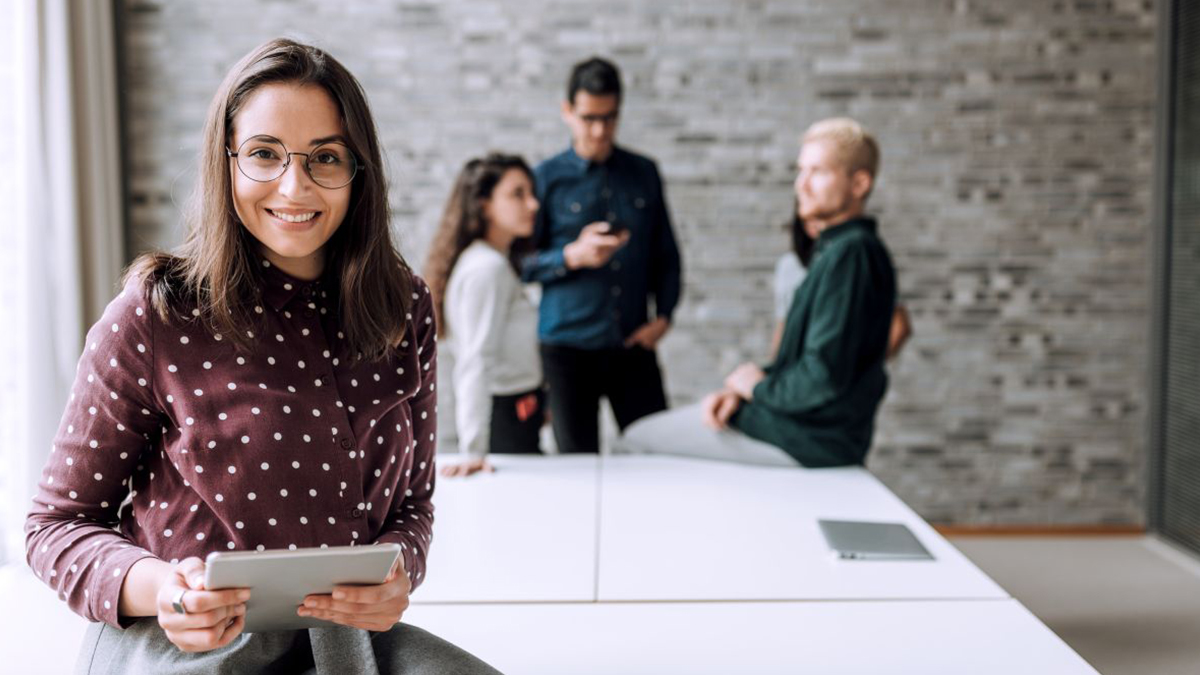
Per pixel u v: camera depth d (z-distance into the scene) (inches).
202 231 47.3
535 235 156.5
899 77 157.2
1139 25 156.5
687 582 85.9
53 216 134.1
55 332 133.3
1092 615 126.3
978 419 162.1
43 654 70.0
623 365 156.7
